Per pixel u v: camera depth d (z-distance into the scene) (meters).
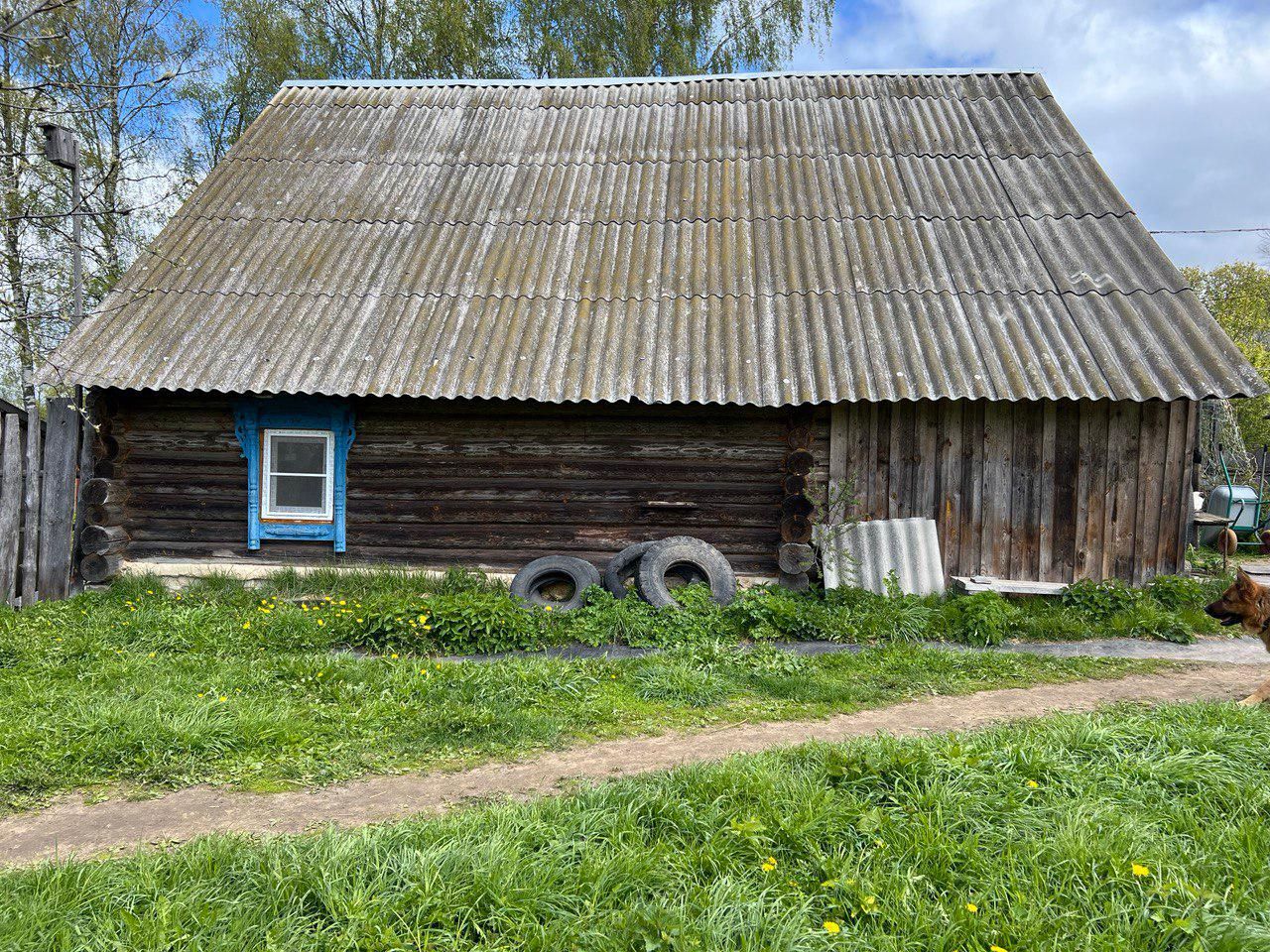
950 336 9.15
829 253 10.44
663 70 22.08
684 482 9.52
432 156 12.56
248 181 11.98
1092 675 6.98
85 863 3.51
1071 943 3.01
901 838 3.62
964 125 12.41
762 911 3.13
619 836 3.64
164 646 7.21
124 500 9.77
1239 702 5.74
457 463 9.68
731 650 7.49
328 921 3.10
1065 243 10.23
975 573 9.16
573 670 6.86
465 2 22.02
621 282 10.31
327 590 9.31
